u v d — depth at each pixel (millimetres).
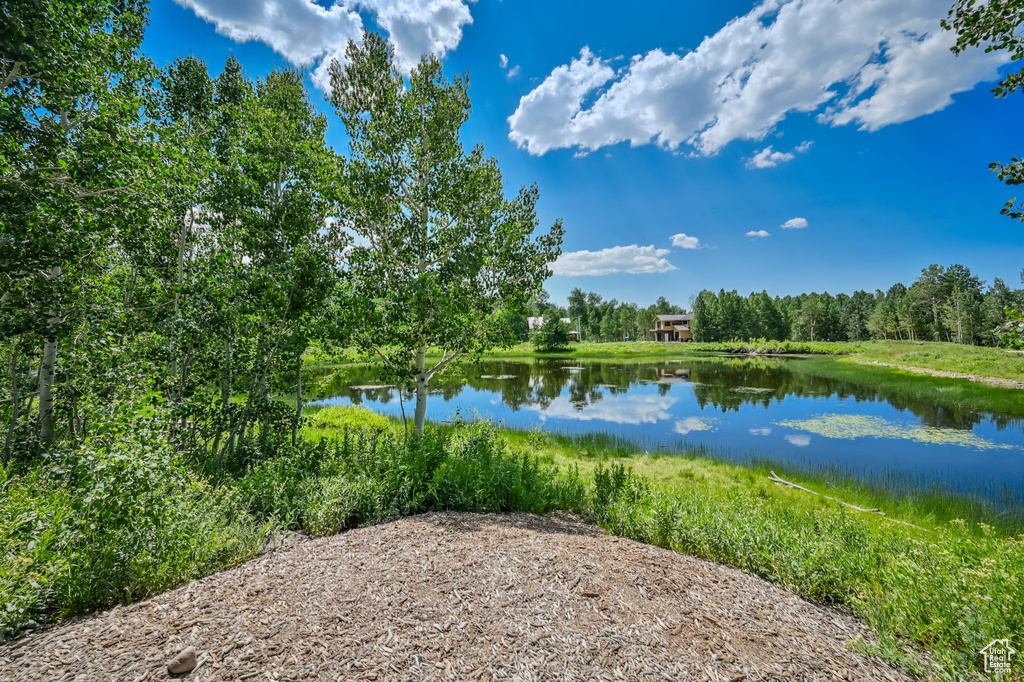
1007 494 9195
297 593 3508
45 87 5766
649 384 29531
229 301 7793
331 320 8664
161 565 3734
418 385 9555
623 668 2750
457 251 8750
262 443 7859
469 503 6027
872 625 3406
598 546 4664
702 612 3465
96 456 4277
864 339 82062
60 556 3516
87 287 7543
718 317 73438
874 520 7547
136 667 2645
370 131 9078
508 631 3070
